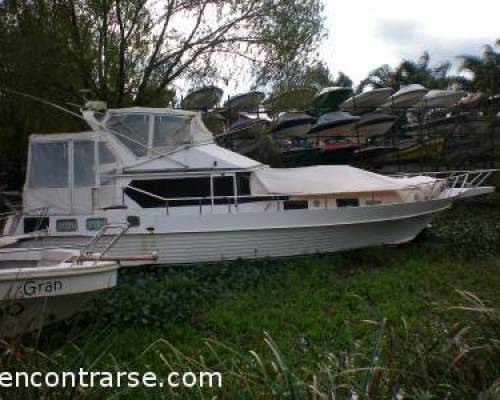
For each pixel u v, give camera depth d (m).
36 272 6.55
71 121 16.25
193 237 11.27
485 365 4.18
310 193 11.89
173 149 11.85
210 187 11.78
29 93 15.66
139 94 16.66
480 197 19.86
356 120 21.52
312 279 10.55
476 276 10.84
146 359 6.55
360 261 12.23
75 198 11.44
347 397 4.01
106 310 7.75
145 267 11.08
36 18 15.70
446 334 4.66
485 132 22.48
